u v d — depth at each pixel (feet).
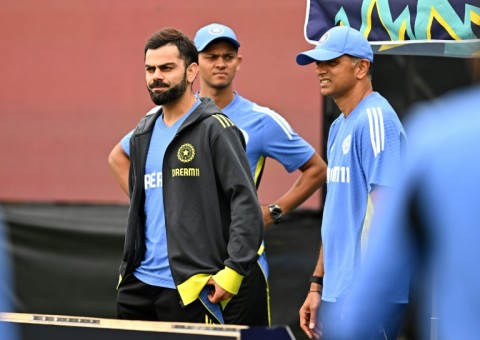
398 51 48.98
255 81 62.59
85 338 34.65
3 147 67.15
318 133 61.72
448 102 21.39
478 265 20.67
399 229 21.43
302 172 55.21
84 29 65.26
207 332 32.32
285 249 63.46
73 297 66.74
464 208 20.66
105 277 66.44
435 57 59.72
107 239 66.28
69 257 66.80
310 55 44.21
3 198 67.41
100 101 65.46
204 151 43.65
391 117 42.80
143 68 64.54
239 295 48.42
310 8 49.08
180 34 45.14
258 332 30.14
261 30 62.39
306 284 63.05
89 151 66.03
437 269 21.27
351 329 22.90
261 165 54.34
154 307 44.68
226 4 62.80
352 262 42.98
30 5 65.98
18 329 35.96
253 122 53.47
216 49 53.06
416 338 42.01
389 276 21.94
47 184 66.85
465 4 44.78
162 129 45.19
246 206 43.04
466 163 20.65
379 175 41.78
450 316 21.08
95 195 66.33
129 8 64.44
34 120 66.49
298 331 63.05
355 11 47.57
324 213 45.62
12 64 66.54
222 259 43.55
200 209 43.50
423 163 21.04
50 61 65.98
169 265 43.75
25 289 67.15
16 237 67.05
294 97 62.03
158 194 44.62
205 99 45.29
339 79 44.32
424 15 45.62
